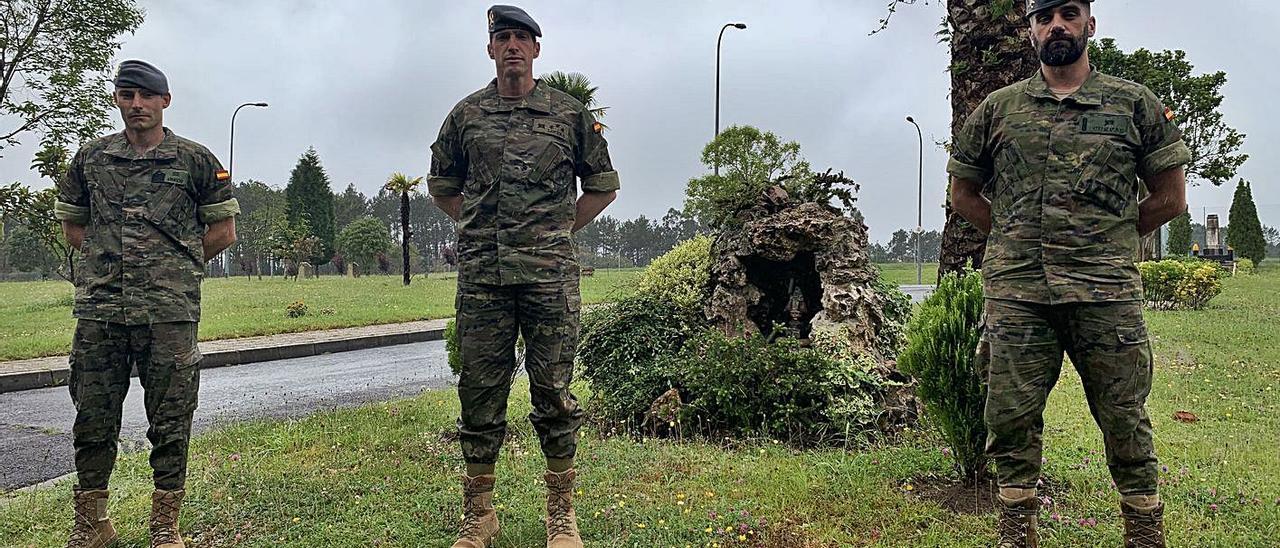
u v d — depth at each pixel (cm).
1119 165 294
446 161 364
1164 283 1730
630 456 503
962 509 394
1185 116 3080
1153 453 307
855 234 639
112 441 361
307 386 998
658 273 677
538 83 363
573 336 356
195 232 365
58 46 1384
